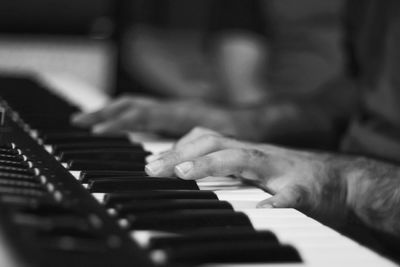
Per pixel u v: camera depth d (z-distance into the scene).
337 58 2.41
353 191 0.96
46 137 1.05
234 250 0.63
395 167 1.00
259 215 0.78
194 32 3.38
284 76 2.53
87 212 0.71
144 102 1.31
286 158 0.94
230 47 3.19
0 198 0.68
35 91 1.68
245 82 3.11
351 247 0.68
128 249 0.63
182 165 0.85
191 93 3.13
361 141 1.42
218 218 0.72
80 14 3.00
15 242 0.60
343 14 1.72
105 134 1.16
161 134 1.31
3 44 2.91
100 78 3.06
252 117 1.57
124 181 0.82
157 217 0.69
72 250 0.60
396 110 1.41
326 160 0.98
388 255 0.99
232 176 0.95
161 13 3.31
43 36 2.98
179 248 0.63
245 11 3.33
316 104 1.76
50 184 0.78
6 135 1.05
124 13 3.22
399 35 1.44
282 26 2.58
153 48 3.24
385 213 0.95
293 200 0.85
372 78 1.53
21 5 2.92
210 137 0.92
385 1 1.52
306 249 0.67
